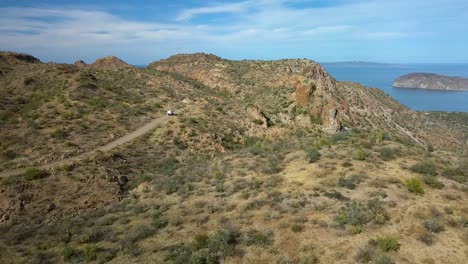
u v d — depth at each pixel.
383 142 39.34
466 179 27.67
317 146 38.19
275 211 24.22
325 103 79.00
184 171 41.38
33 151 46.69
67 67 90.44
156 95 91.00
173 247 21.08
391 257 17.20
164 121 67.81
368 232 19.84
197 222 24.62
